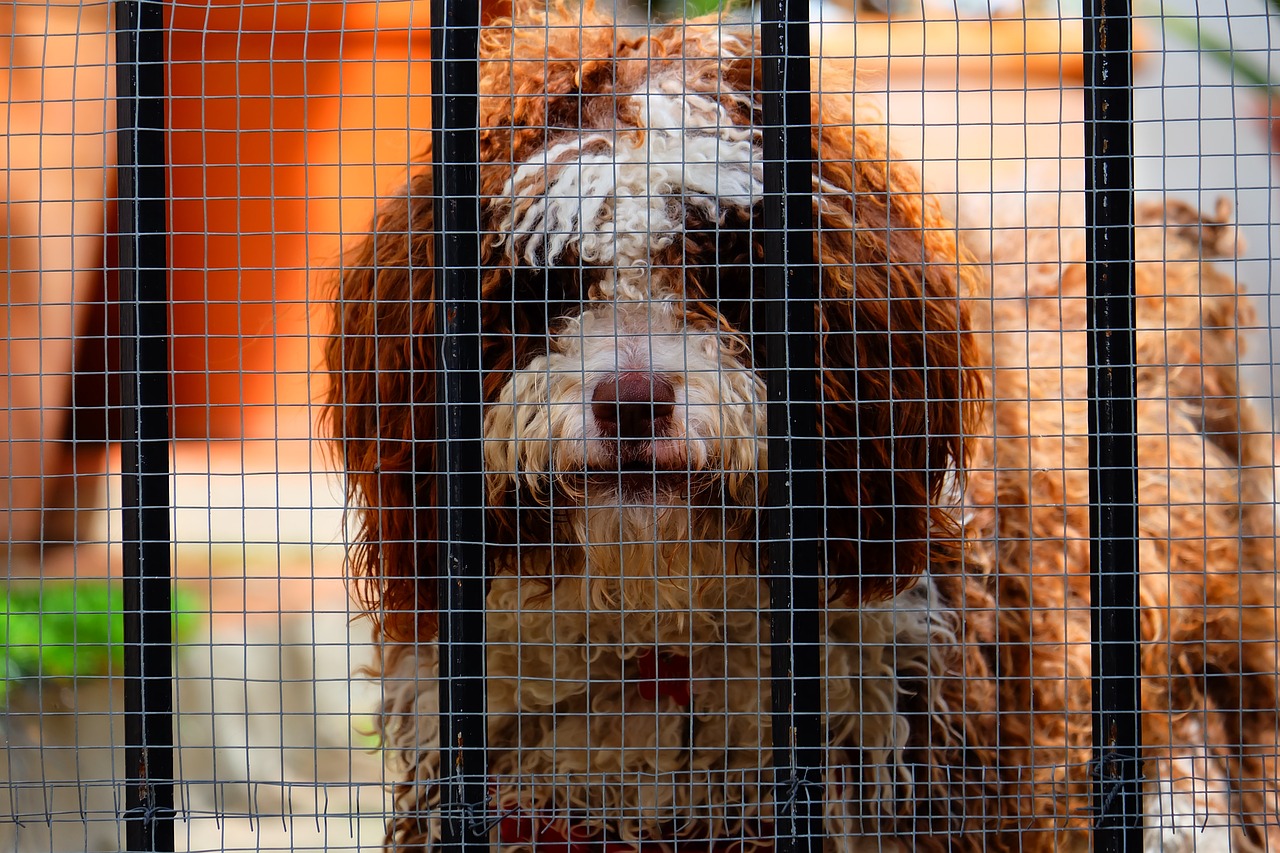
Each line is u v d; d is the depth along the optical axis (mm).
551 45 2621
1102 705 2049
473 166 1985
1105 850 2035
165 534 2016
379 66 6129
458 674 2002
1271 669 3797
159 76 1998
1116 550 2035
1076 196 4660
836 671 2646
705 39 2658
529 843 2566
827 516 2451
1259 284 4777
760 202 2473
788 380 1978
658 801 2562
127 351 2002
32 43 6262
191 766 4750
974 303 3293
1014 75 7598
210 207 6457
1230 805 3559
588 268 2424
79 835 3844
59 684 4863
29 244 6430
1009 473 3346
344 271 2850
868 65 3654
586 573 2416
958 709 2848
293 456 6695
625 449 2338
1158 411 3879
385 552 2652
